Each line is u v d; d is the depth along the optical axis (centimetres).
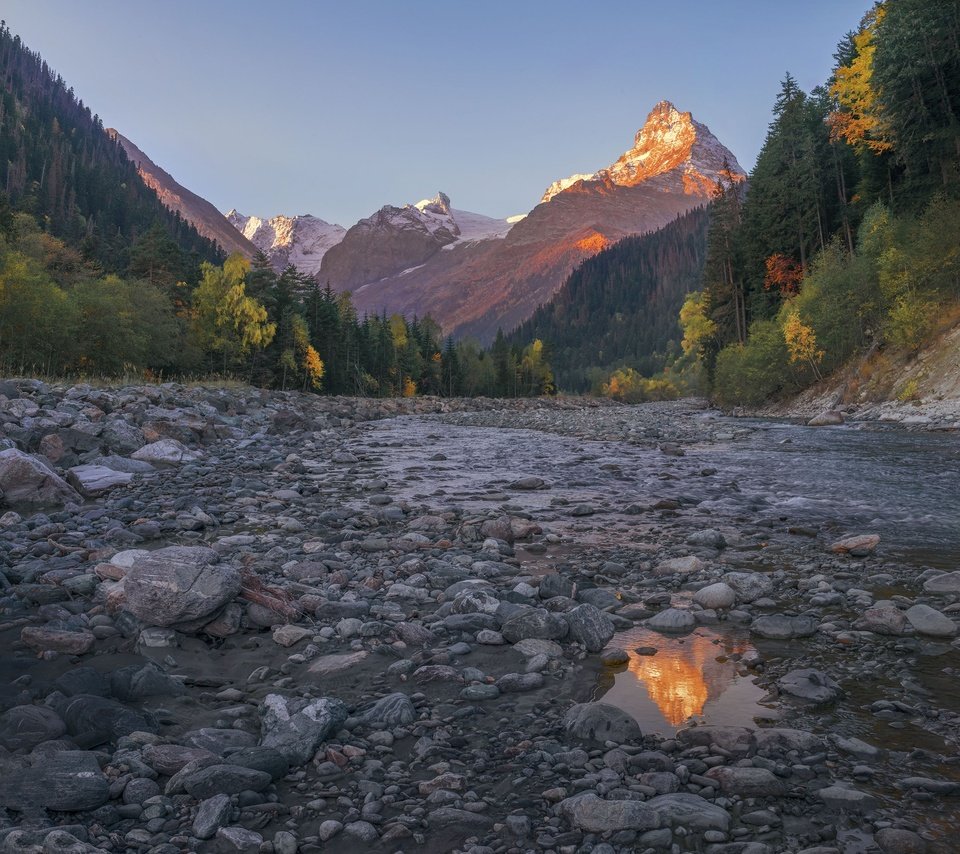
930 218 4100
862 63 5453
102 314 4694
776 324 5609
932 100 4622
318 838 314
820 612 639
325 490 1441
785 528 1035
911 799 333
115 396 2364
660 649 557
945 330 3788
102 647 560
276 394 5000
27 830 304
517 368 17100
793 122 6631
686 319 10625
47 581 689
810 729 410
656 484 1523
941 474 1575
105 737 401
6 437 1477
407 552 897
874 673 494
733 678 495
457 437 2917
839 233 6394
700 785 348
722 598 660
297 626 598
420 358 12975
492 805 339
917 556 839
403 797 350
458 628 601
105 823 323
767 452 2159
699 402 10344
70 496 1205
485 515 1130
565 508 1235
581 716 417
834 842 301
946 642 552
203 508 1166
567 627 581
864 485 1437
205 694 477
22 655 534
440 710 450
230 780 348
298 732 402
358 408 5116
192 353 6906
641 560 853
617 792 339
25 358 4031
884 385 4022
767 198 6906
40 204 19962
